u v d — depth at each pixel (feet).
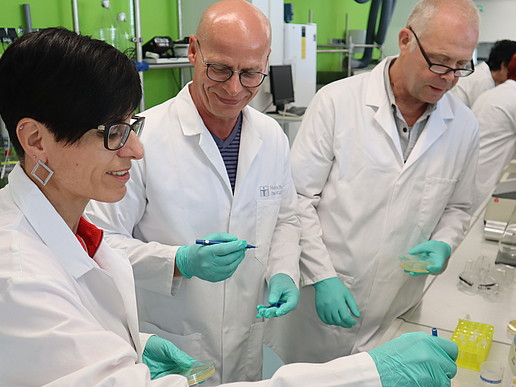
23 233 2.27
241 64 3.73
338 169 5.26
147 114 4.33
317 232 5.25
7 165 5.65
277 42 13.83
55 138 2.18
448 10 4.39
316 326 5.55
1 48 8.21
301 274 5.19
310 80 15.61
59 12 9.16
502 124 9.27
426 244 4.98
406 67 4.75
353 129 5.21
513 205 6.51
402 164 5.14
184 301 4.37
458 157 5.41
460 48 4.34
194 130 4.20
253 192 4.53
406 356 2.65
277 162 4.70
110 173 2.38
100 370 2.06
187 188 4.26
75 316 2.17
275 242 4.88
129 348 2.24
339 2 19.22
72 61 2.06
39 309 2.05
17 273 2.08
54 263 2.35
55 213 2.42
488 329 3.98
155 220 4.33
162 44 9.99
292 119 12.86
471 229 6.82
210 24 3.76
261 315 4.04
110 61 2.15
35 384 2.07
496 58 11.32
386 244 5.18
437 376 2.63
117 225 4.23
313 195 5.42
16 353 2.05
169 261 4.00
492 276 5.04
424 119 5.19
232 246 3.81
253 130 4.48
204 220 4.36
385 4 18.34
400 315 4.50
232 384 2.49
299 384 2.42
